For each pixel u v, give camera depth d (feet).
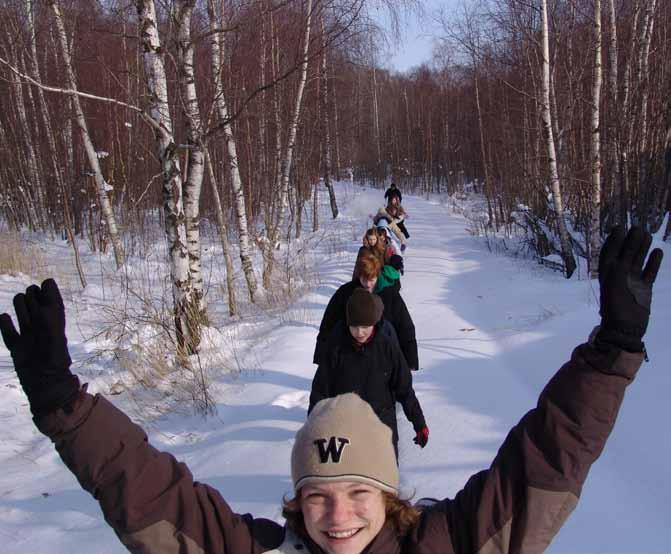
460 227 76.33
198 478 15.48
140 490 4.75
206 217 66.03
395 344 12.35
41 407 4.54
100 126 68.08
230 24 34.42
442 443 16.16
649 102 51.72
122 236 64.28
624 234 4.49
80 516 14.69
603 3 52.49
